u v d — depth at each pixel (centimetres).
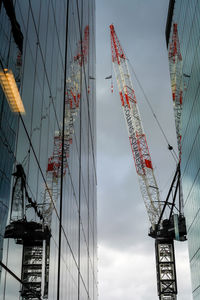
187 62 6244
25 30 1888
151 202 11256
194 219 5997
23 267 1747
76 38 4141
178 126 7950
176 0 7269
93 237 5700
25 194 1822
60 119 2962
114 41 12631
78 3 4397
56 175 2678
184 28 6450
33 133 2009
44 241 2212
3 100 1495
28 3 1953
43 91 2308
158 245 11138
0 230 1434
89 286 4853
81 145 4362
